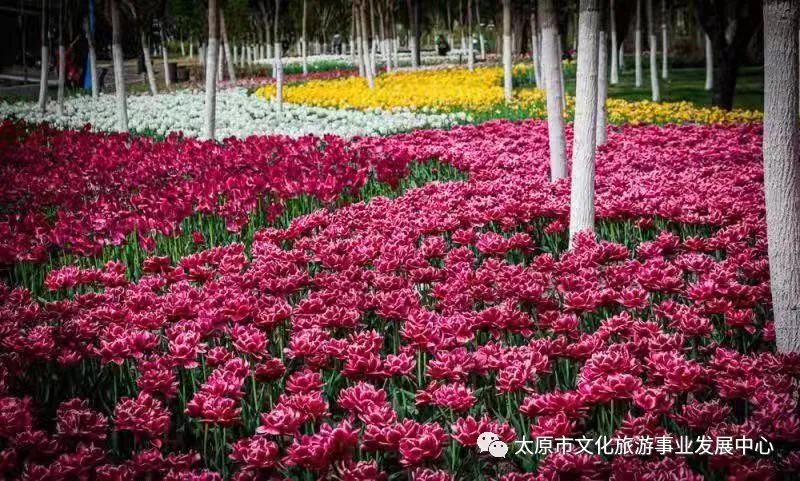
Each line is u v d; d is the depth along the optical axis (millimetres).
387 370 4258
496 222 8547
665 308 5160
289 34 59594
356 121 19312
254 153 11930
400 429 3496
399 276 6391
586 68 7234
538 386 4660
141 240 7809
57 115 22625
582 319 5660
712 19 22125
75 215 8773
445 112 22141
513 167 12188
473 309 5895
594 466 3395
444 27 75688
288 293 5844
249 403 4617
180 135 14938
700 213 8297
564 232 8320
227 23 44844
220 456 4098
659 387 3906
